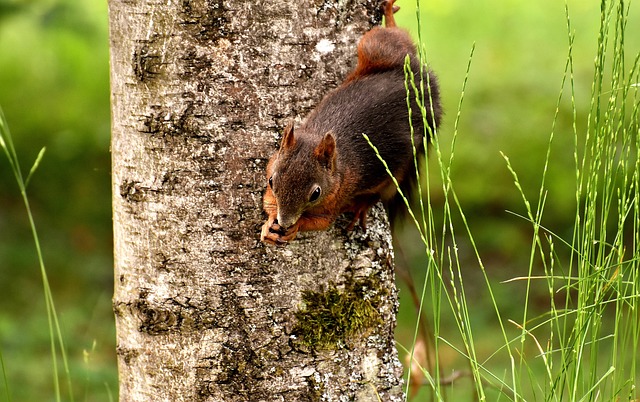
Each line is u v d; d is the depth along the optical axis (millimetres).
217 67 5297
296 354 5320
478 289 9047
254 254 5312
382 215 5359
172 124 5305
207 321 5316
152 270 5320
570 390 5262
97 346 7660
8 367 6785
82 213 10281
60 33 9875
